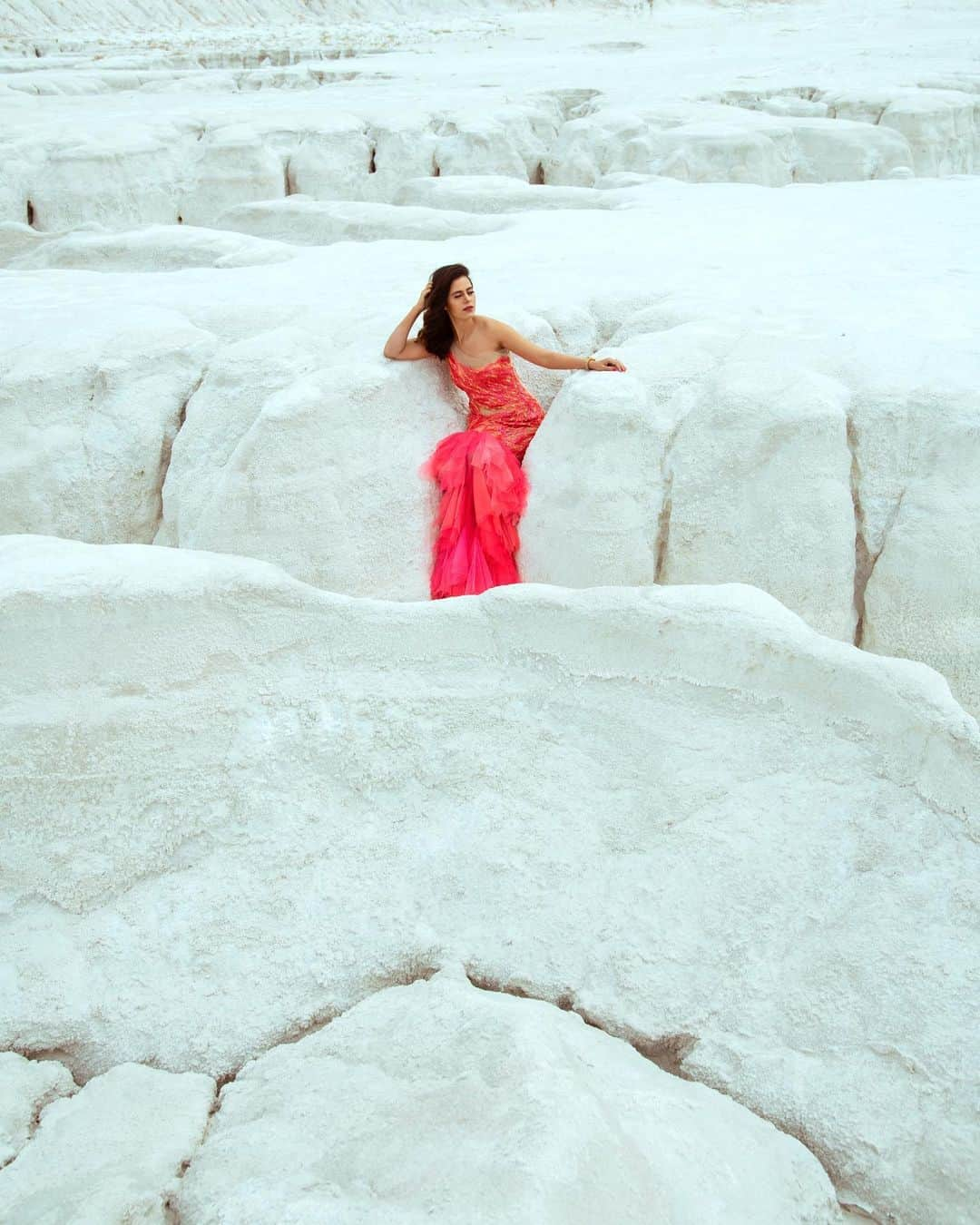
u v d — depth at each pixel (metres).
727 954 2.83
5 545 3.70
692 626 3.25
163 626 3.34
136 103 15.92
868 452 4.50
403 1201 2.12
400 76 18.80
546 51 24.03
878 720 3.02
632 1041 2.78
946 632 4.28
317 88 17.95
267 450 4.72
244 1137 2.41
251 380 5.00
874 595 4.42
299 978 2.95
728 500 4.53
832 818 2.97
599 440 4.64
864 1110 2.54
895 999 2.66
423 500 4.96
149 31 26.36
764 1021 2.72
